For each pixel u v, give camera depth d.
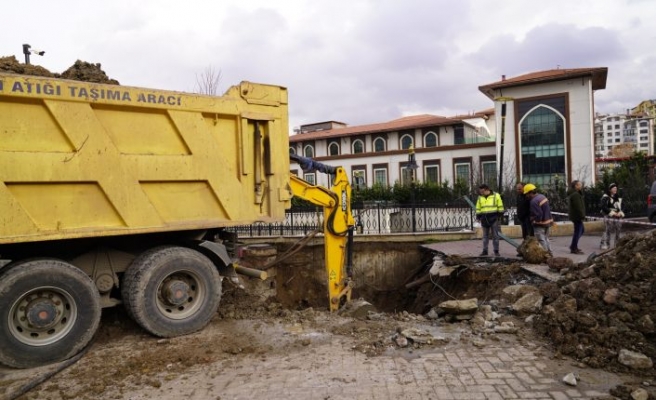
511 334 5.89
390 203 15.91
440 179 42.41
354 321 6.74
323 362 5.05
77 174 5.22
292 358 5.20
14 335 4.97
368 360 5.08
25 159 4.94
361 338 5.85
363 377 4.61
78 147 5.23
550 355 5.11
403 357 5.16
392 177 45.09
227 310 7.13
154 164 5.71
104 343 5.82
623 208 18.83
